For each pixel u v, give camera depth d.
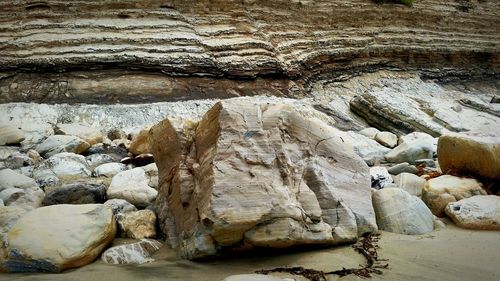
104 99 7.82
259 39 9.74
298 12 10.95
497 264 2.77
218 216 2.73
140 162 5.60
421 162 5.69
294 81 9.84
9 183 4.10
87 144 6.22
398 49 12.44
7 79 7.67
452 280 2.55
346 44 11.48
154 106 7.81
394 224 3.43
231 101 3.41
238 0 10.00
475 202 3.68
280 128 3.35
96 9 8.83
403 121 8.86
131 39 8.55
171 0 9.38
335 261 2.84
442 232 3.42
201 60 8.81
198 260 2.88
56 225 2.91
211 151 3.18
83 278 2.61
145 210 3.55
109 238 3.07
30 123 6.69
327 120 8.70
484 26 15.02
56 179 4.80
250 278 2.35
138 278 2.61
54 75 7.92
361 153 6.59
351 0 12.17
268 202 2.85
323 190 3.25
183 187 3.20
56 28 8.39
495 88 13.73
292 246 2.93
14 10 8.39
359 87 11.05
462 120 9.09
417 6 13.57
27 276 2.64
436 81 12.84
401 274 2.64
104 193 4.00
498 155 4.05
